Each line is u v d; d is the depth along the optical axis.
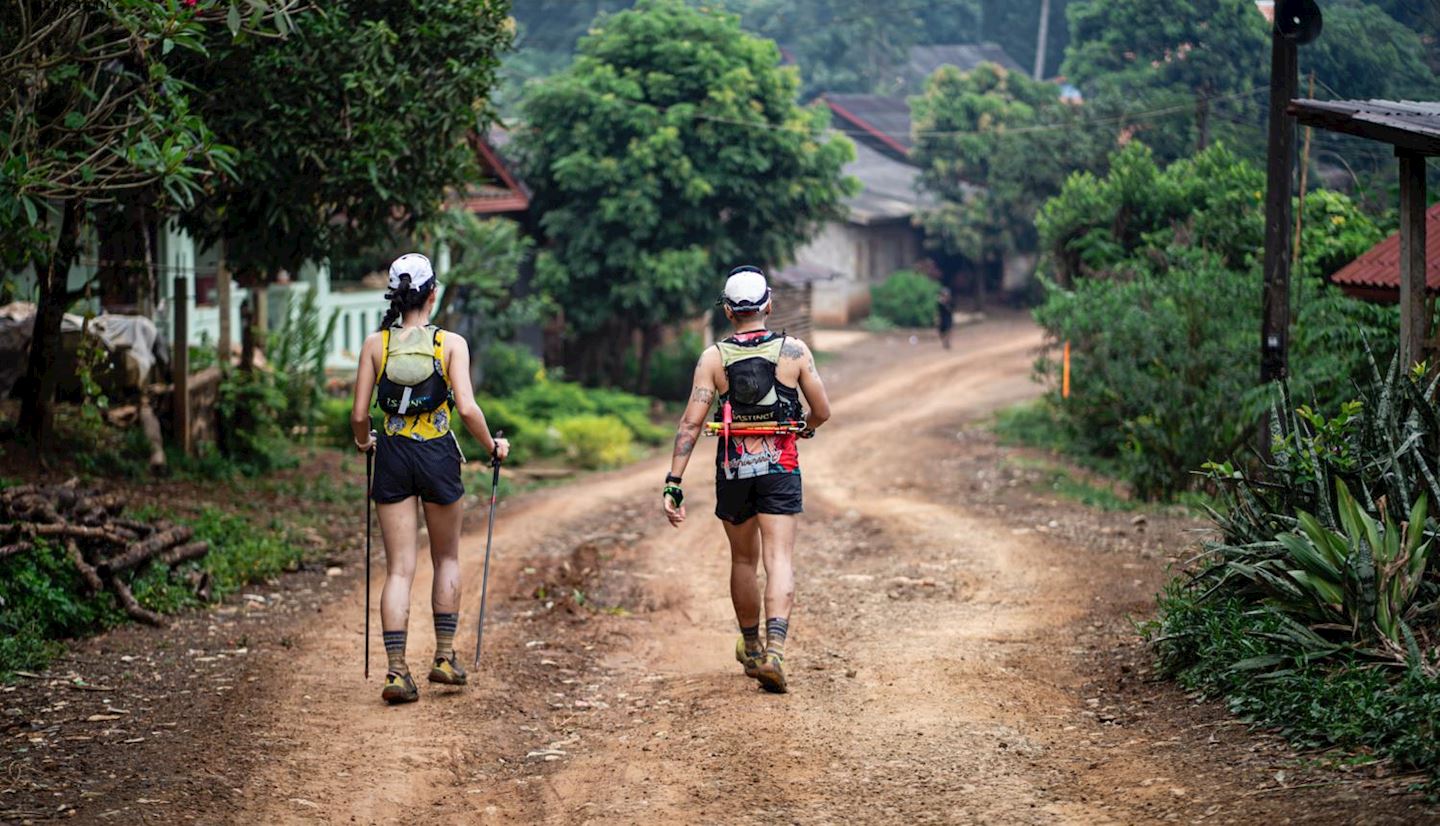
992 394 47.97
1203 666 9.17
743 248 46.97
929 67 92.31
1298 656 8.47
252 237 18.86
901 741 8.41
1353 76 21.47
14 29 13.23
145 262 20.23
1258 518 10.18
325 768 8.10
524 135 46.03
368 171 17.20
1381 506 9.09
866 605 13.91
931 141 70.31
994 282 79.75
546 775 8.14
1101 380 26.33
